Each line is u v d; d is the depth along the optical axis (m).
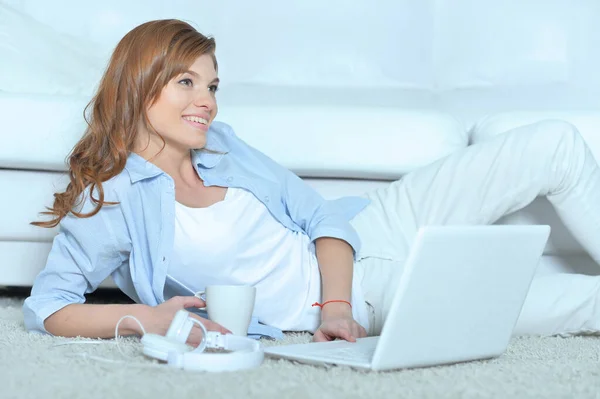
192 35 1.43
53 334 1.38
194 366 1.07
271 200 1.51
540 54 2.79
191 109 1.41
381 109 1.89
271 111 1.87
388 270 1.55
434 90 2.81
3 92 1.82
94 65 2.37
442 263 1.05
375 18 2.84
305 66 2.80
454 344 1.13
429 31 2.88
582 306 1.46
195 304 1.33
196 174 1.50
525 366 1.13
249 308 1.26
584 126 1.88
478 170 1.62
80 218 1.39
